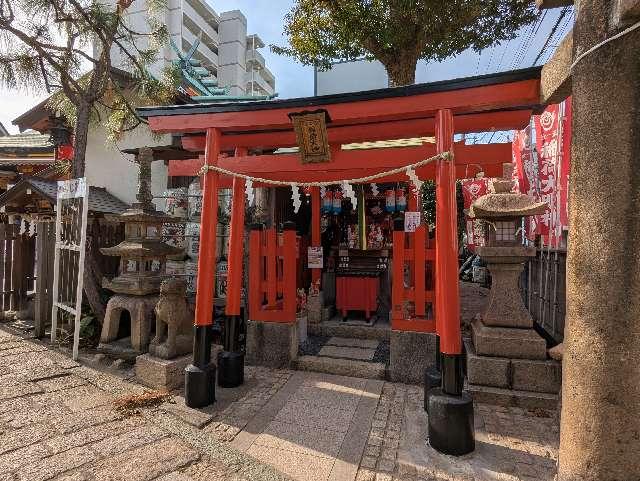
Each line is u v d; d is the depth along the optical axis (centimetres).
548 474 278
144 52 675
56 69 595
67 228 622
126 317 590
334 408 388
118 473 277
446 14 758
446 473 279
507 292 451
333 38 898
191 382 386
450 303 324
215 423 356
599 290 193
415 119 412
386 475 278
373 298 698
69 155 956
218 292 744
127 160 965
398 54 865
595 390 192
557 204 494
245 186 475
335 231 853
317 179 570
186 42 4012
